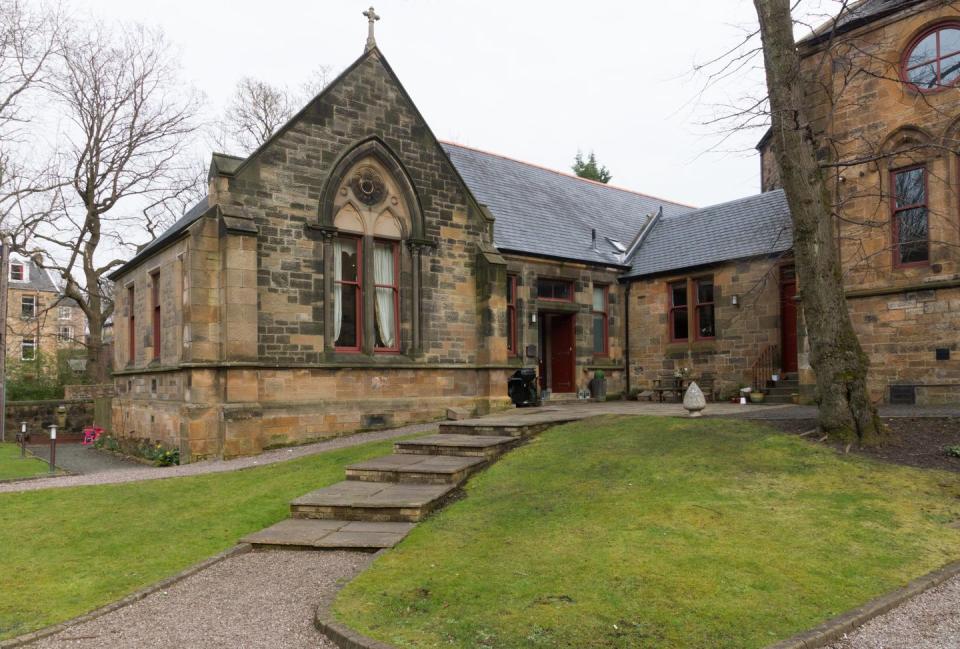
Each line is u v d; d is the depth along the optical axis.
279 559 7.11
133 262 19.11
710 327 20.97
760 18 10.55
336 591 5.78
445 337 17.28
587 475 9.02
